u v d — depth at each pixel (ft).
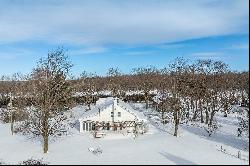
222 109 359.87
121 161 178.09
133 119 256.93
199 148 203.51
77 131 256.93
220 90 339.36
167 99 297.94
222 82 330.13
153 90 469.16
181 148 203.21
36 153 202.59
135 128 248.11
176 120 241.96
